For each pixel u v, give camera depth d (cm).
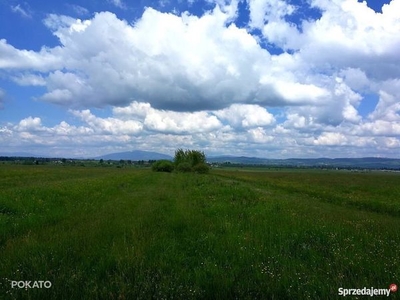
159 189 2786
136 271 609
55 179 4128
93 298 517
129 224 1092
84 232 944
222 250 784
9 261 659
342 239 916
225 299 531
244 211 1471
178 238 930
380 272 638
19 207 1380
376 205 2198
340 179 6881
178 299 527
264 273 622
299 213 1489
